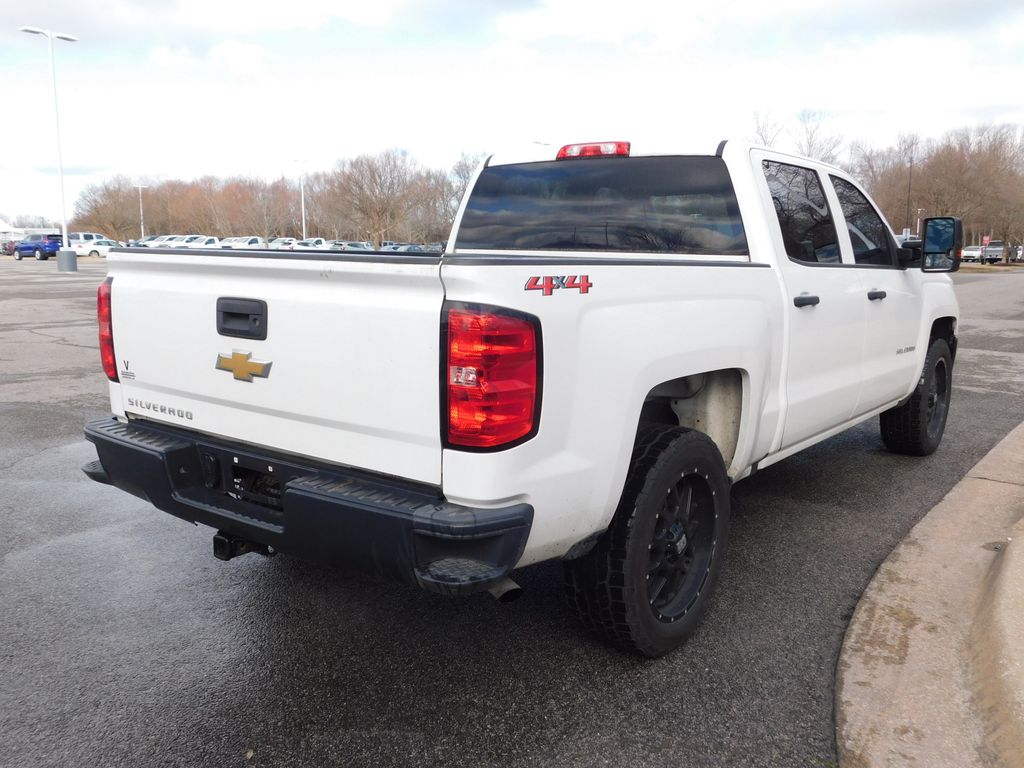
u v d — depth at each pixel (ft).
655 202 13.26
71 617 11.47
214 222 242.78
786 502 16.29
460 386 7.64
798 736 8.68
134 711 9.19
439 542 7.74
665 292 9.59
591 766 8.21
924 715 8.79
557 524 8.48
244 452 9.48
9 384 29.32
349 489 8.34
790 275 12.40
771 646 10.59
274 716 9.07
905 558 12.96
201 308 9.65
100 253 208.33
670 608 10.37
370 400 8.28
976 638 10.01
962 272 189.67
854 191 15.75
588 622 9.93
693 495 10.71
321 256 8.41
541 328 7.92
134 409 10.88
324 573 13.00
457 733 8.75
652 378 9.32
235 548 10.03
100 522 15.33
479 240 15.26
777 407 12.25
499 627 11.14
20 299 70.59
